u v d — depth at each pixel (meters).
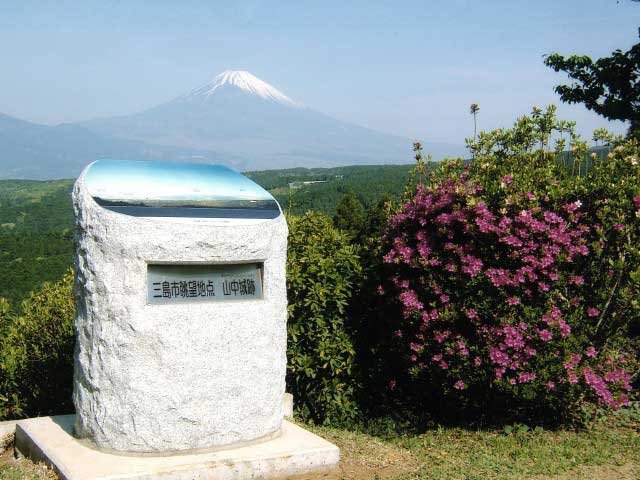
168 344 4.92
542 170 6.79
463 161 7.59
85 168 5.36
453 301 6.59
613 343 6.80
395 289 7.10
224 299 5.23
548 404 6.49
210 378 5.08
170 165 5.86
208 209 5.25
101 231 4.85
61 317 7.29
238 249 5.21
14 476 4.79
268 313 5.39
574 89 13.67
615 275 6.47
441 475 5.28
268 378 5.39
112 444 4.93
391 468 5.54
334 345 7.15
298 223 8.20
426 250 6.67
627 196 6.50
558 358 6.23
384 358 7.43
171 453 4.96
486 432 6.59
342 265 7.52
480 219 6.30
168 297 5.00
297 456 5.16
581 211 6.65
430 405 7.36
